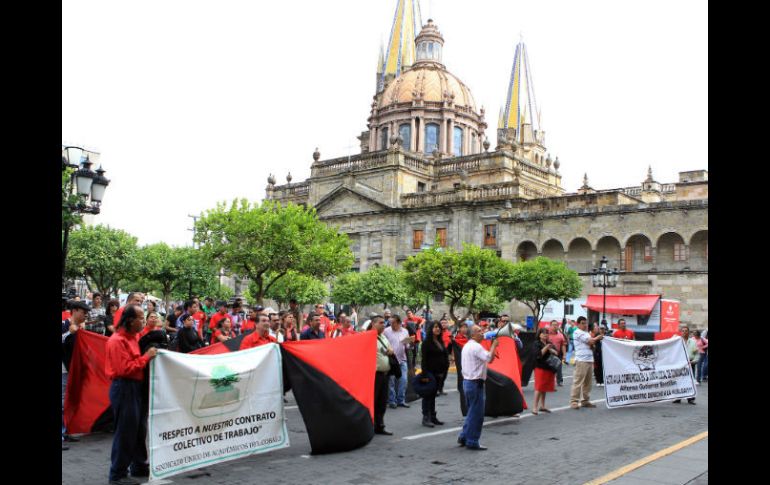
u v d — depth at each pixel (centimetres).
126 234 5838
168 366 946
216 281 6719
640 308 4131
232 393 1030
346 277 5428
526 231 5316
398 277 5191
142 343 959
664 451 1165
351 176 6594
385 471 1030
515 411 1597
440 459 1127
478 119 7875
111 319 1445
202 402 985
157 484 923
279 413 1115
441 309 5828
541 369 1723
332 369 1176
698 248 4591
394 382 1808
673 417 1681
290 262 3528
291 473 1002
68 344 1254
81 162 1875
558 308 4797
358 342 1238
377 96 9144
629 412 1767
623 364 1855
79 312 1243
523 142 8981
